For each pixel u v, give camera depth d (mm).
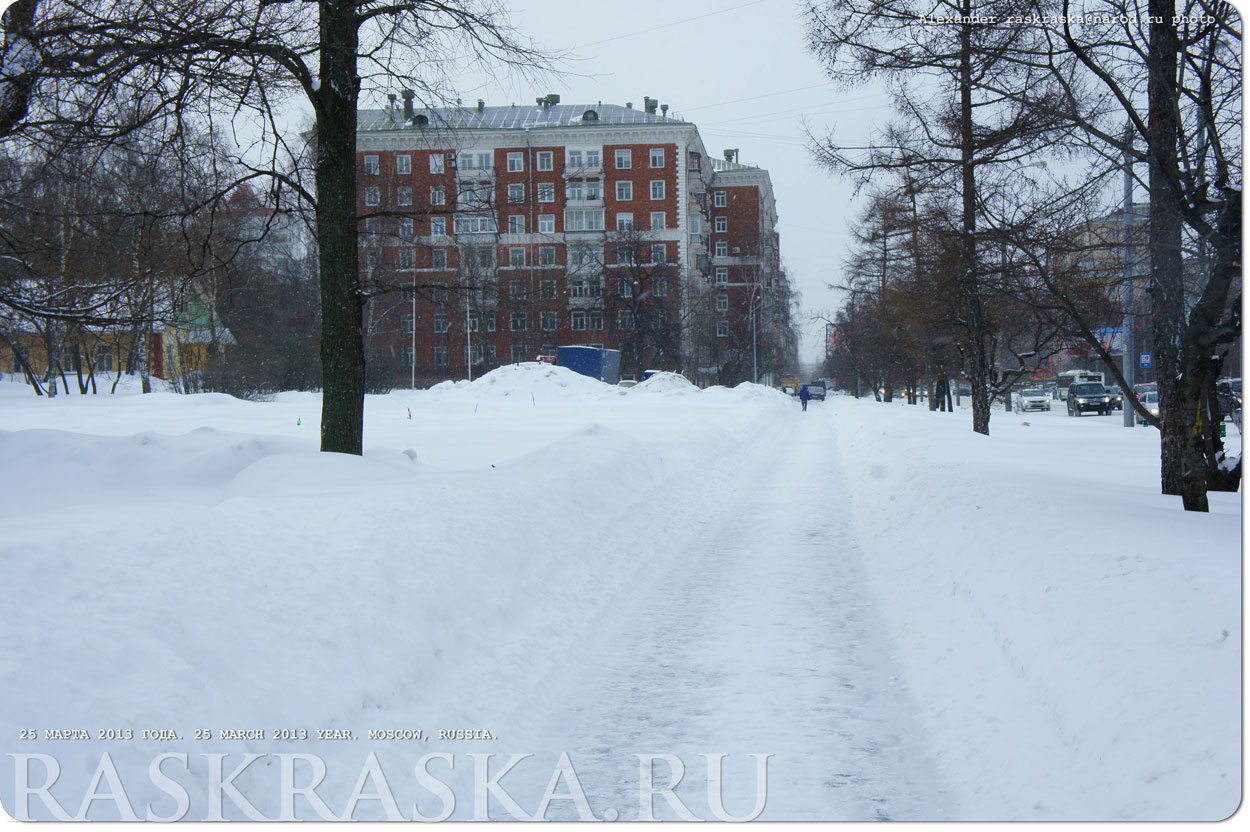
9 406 40125
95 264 13609
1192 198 9773
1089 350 15914
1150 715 4449
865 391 117625
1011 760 5078
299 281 49719
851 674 7215
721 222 114875
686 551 12672
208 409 40656
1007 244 12375
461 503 9711
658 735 6023
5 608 4527
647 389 57188
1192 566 6316
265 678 5203
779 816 4809
